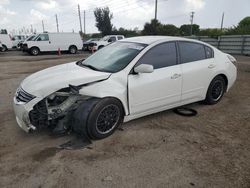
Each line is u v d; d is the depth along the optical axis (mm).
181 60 4758
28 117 3652
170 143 3869
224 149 3713
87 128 3734
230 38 21594
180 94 4781
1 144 3793
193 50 5016
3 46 26453
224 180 2994
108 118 3926
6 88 7445
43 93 3619
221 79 5590
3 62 15453
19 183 2914
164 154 3551
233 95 6520
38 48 22484
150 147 3736
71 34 24172
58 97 3777
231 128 4441
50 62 15562
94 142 3854
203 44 5254
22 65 13750
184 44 4875
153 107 4453
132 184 2900
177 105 4879
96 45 25609
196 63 4984
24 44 22188
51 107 3738
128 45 4668
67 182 2928
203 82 5148
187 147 3756
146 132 4223
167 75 4465
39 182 2930
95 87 3770
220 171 3166
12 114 5027
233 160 3420
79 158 3416
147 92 4250
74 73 4023
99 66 4375
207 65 5160
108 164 3285
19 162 3322
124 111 4102
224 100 6035
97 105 3738
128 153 3561
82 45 25078
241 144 3867
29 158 3414
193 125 4543
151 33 38312
